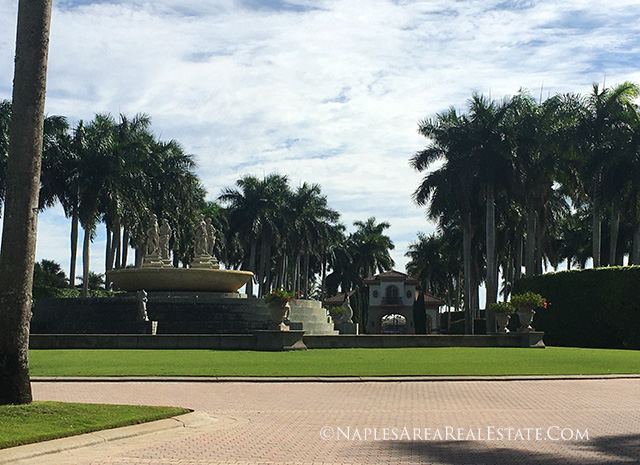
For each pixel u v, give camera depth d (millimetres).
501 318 38156
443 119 55312
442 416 13781
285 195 81812
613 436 11641
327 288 114000
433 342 34125
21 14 13359
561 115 51250
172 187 62844
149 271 39312
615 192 46625
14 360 12797
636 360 28250
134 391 17406
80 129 54188
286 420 13156
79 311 38062
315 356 27125
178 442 10828
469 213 54812
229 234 76625
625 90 49125
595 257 48250
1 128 48250
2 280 12859
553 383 20625
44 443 10344
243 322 36812
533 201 55281
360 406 15211
